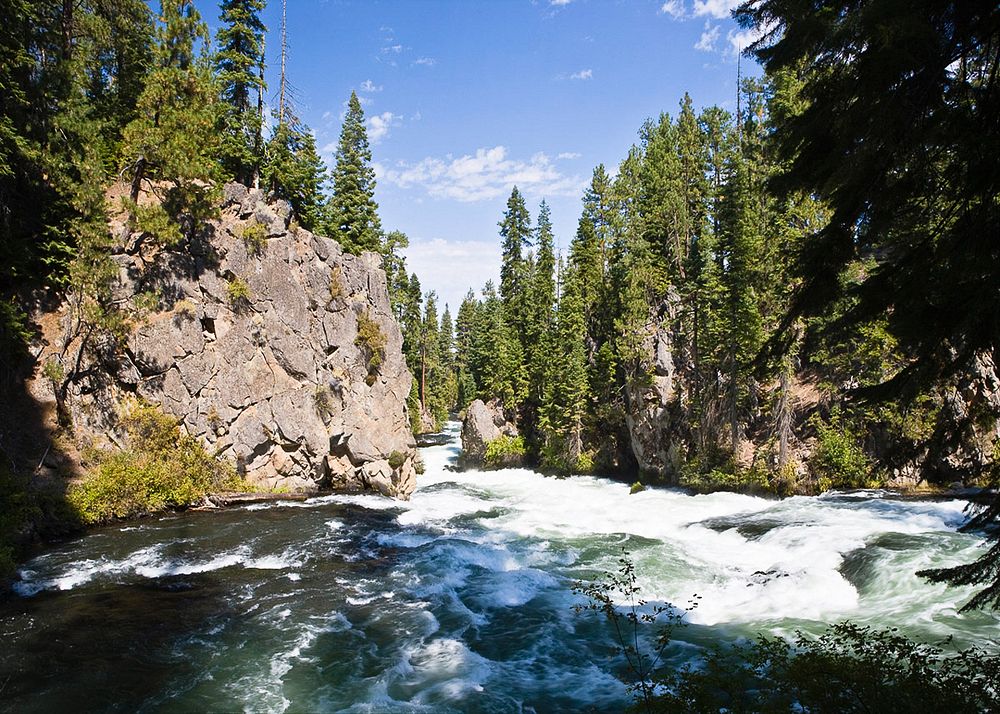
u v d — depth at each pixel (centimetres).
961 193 641
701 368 4503
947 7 602
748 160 4816
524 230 7088
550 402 5666
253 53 4144
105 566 2058
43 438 2606
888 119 631
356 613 1792
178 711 1216
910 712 654
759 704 791
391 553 2422
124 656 1427
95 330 2917
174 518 2798
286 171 4109
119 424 2902
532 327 6506
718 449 4162
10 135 2417
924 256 694
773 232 4041
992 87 623
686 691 810
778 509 3162
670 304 5028
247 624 1658
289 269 3650
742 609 1877
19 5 2466
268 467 3450
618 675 1455
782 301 3900
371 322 4094
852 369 3612
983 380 769
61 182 2723
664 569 2281
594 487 4756
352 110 5166
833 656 792
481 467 6112
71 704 1212
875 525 2573
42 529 2361
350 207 5147
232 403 3325
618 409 5216
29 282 2742
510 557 2431
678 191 5225
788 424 3731
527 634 1698
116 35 3544
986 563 682
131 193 3262
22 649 1430
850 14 653
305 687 1349
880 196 710
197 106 3234
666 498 4034
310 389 3625
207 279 3356
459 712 1280
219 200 3409
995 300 600
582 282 5938
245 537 2505
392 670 1451
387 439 4041
